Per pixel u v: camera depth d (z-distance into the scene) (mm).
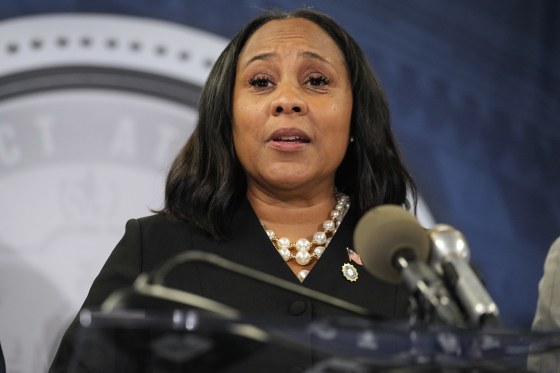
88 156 8984
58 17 9078
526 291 9430
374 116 7031
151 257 6453
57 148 8945
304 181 6516
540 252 9469
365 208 6930
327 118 6578
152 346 3666
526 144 9516
